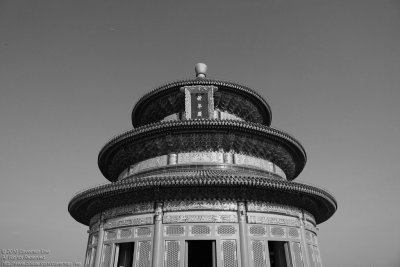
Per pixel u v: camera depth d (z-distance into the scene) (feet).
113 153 119.34
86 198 97.66
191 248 131.64
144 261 84.43
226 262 82.43
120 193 92.32
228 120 101.30
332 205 108.37
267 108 136.36
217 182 83.71
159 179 84.33
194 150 104.63
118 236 92.43
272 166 112.16
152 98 130.00
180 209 87.66
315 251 104.68
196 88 119.34
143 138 107.45
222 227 85.76
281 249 96.48
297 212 98.27
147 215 89.35
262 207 90.74
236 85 124.36
